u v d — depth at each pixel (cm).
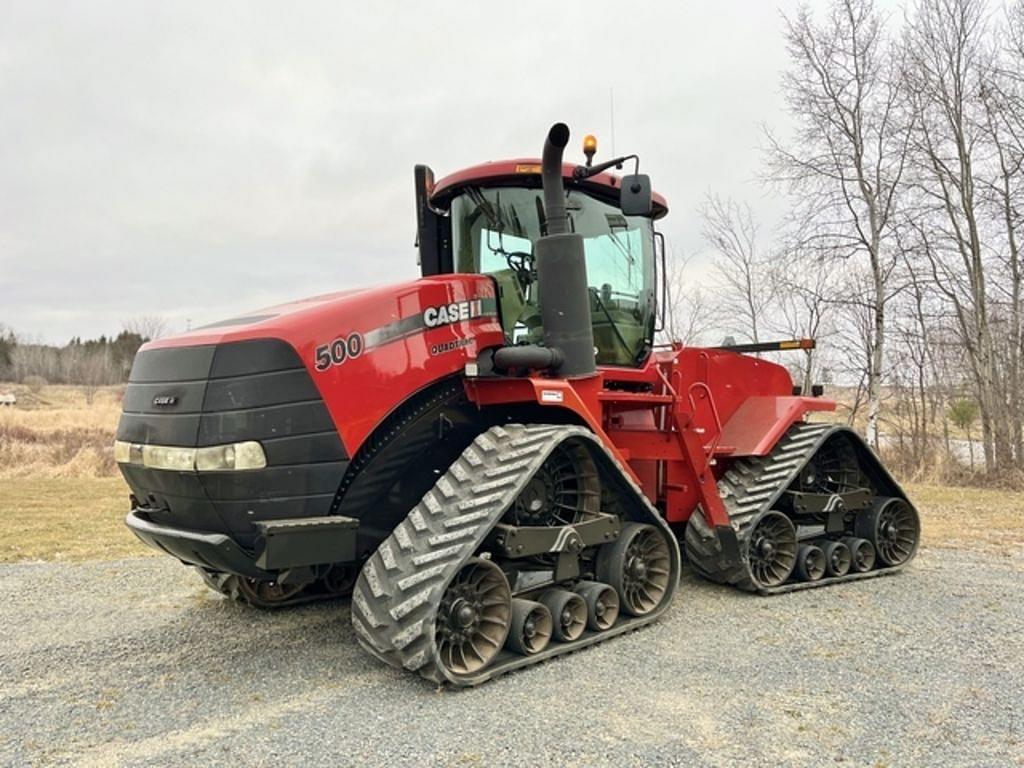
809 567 573
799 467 568
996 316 1562
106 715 334
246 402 358
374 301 400
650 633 449
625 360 530
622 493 469
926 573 620
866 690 359
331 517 367
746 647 423
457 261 514
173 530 380
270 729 317
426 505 388
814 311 1614
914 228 1457
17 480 1334
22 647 432
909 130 1423
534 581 420
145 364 403
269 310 428
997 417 1456
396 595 356
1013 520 891
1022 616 489
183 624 477
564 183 502
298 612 504
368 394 386
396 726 318
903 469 1450
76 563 665
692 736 308
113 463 1462
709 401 570
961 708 338
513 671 382
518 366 434
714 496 539
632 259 543
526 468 386
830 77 1445
